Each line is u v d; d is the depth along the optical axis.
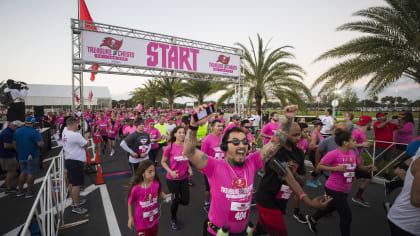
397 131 6.04
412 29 6.88
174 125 7.74
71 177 3.87
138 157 4.77
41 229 2.44
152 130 6.34
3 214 3.94
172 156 3.34
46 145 9.14
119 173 6.49
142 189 2.48
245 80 14.40
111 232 3.30
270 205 2.25
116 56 8.62
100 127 9.36
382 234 3.15
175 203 3.34
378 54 7.31
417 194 1.60
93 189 5.14
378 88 7.52
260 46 13.83
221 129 3.79
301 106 14.17
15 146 4.80
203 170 1.58
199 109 1.48
